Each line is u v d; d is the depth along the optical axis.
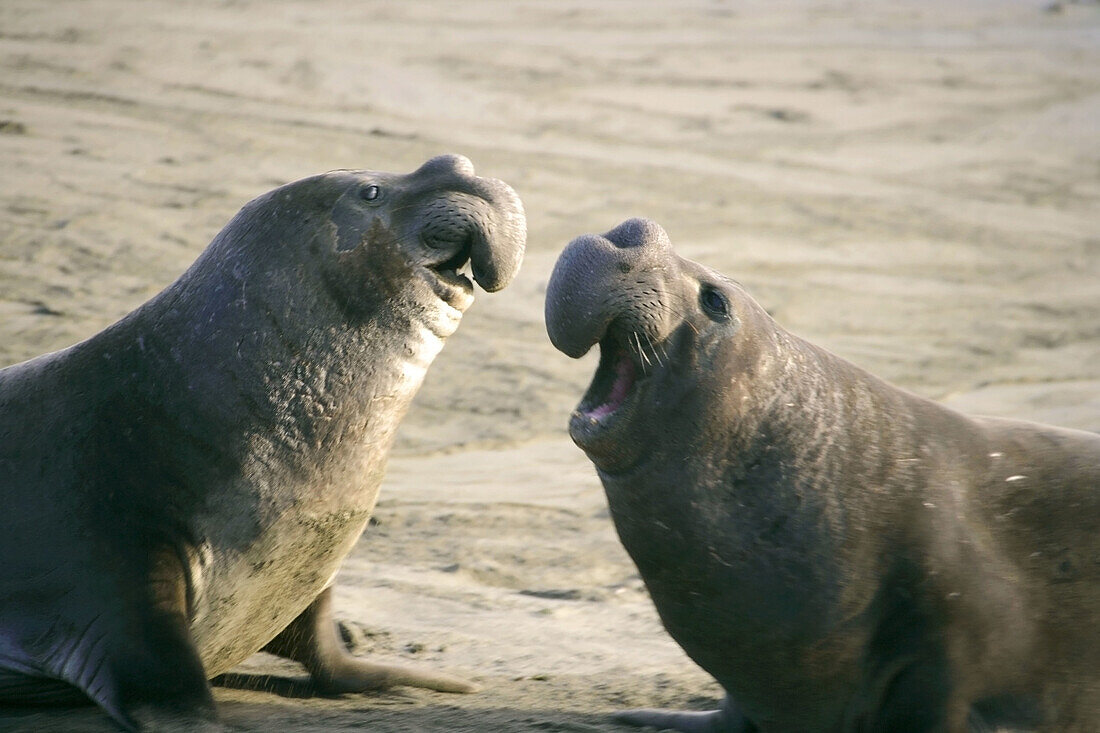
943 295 59.97
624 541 18.47
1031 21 142.88
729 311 17.98
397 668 22.23
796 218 69.44
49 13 90.69
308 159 66.62
